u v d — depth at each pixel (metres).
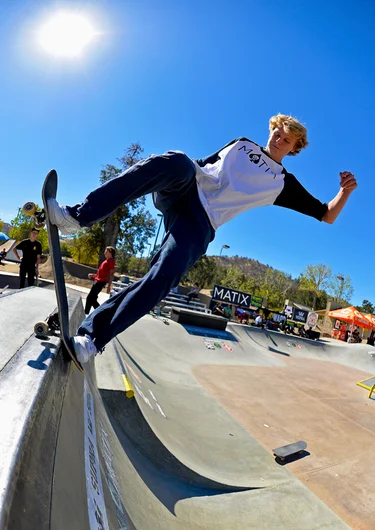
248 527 3.48
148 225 32.00
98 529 1.36
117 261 37.94
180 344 11.35
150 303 1.79
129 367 6.86
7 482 0.76
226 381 9.27
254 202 2.28
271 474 4.89
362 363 17.75
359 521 4.08
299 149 2.43
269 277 57.47
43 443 1.11
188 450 4.80
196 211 1.96
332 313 29.66
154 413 5.35
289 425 7.01
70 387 1.88
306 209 2.48
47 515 0.91
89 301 7.52
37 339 1.71
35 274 8.31
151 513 2.75
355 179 2.46
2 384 1.16
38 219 1.57
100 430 2.58
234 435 6.00
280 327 22.88
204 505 3.61
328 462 5.58
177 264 1.80
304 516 3.96
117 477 2.51
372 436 7.23
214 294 20.56
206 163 2.34
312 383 11.21
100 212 1.60
